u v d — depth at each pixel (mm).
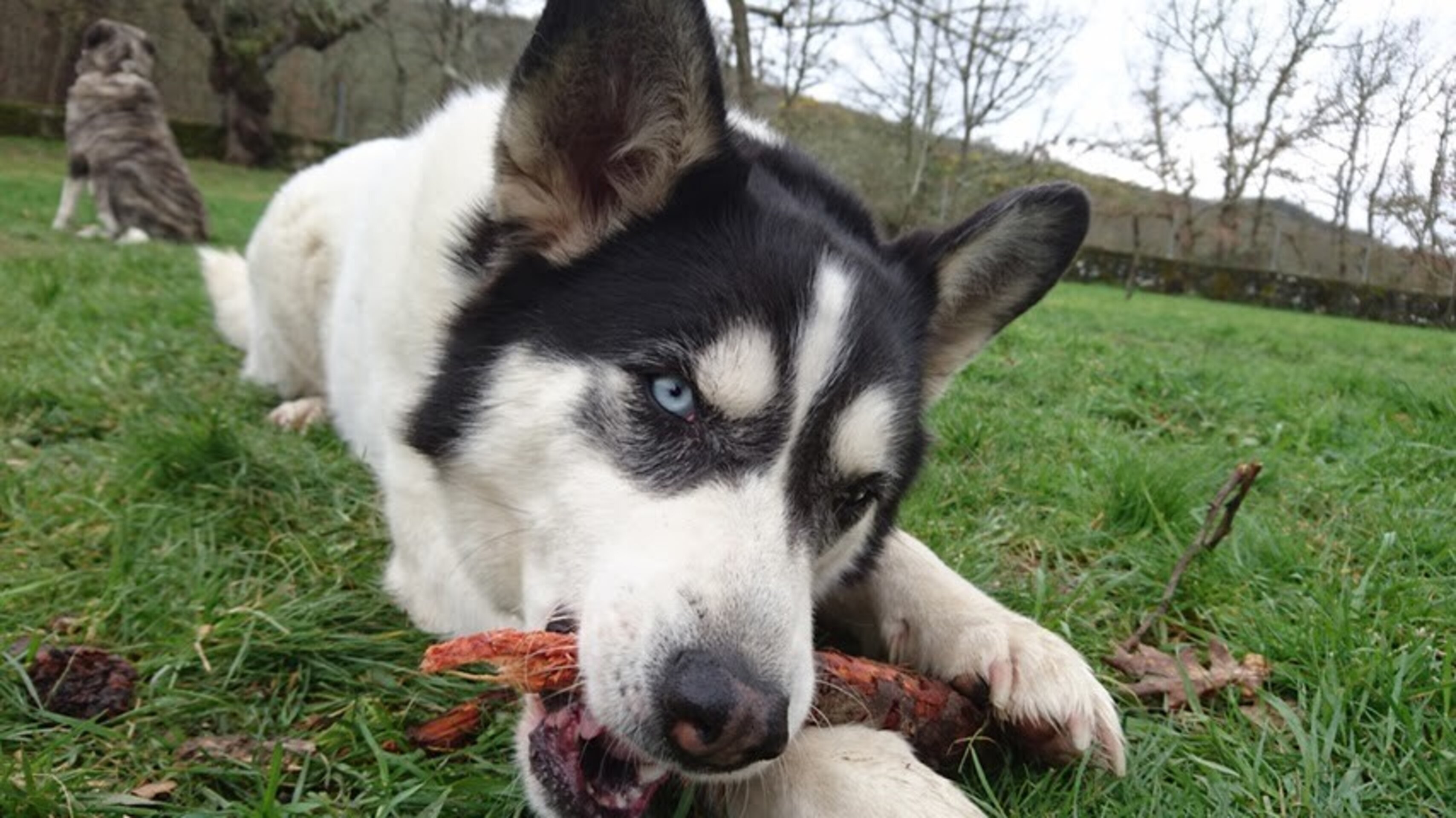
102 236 2611
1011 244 560
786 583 383
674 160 456
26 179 3877
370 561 621
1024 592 614
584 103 448
